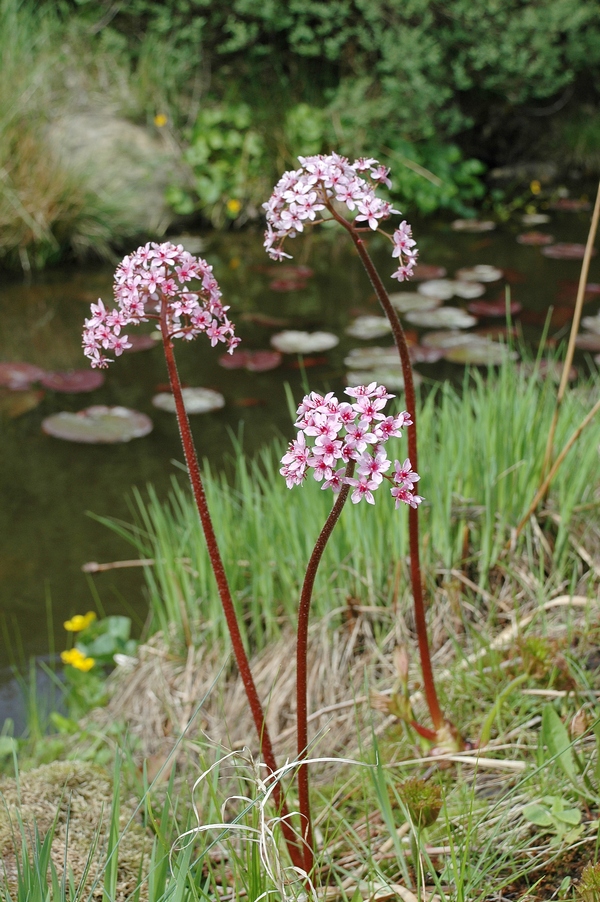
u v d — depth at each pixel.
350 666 2.56
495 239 7.42
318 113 8.27
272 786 1.36
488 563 2.72
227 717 2.53
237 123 8.05
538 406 2.87
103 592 3.38
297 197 1.51
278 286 6.22
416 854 1.62
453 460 2.88
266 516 2.91
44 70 7.61
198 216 7.73
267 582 2.72
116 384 4.87
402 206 8.14
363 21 8.51
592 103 10.02
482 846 1.73
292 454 1.20
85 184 7.00
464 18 8.44
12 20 7.70
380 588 2.71
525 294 6.00
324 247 7.15
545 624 2.38
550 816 1.71
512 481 2.76
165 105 7.98
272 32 8.50
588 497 2.91
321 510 2.74
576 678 2.12
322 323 5.60
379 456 1.19
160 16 8.30
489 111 9.52
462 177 8.53
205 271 1.48
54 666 3.05
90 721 2.73
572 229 7.73
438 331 5.38
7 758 2.61
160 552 3.09
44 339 5.43
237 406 4.59
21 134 7.09
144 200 7.43
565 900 1.54
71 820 1.88
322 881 1.77
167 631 2.84
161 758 2.36
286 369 4.96
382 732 2.28
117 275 1.47
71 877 1.70
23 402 4.63
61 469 4.09
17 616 3.27
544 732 1.82
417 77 8.07
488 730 1.97
